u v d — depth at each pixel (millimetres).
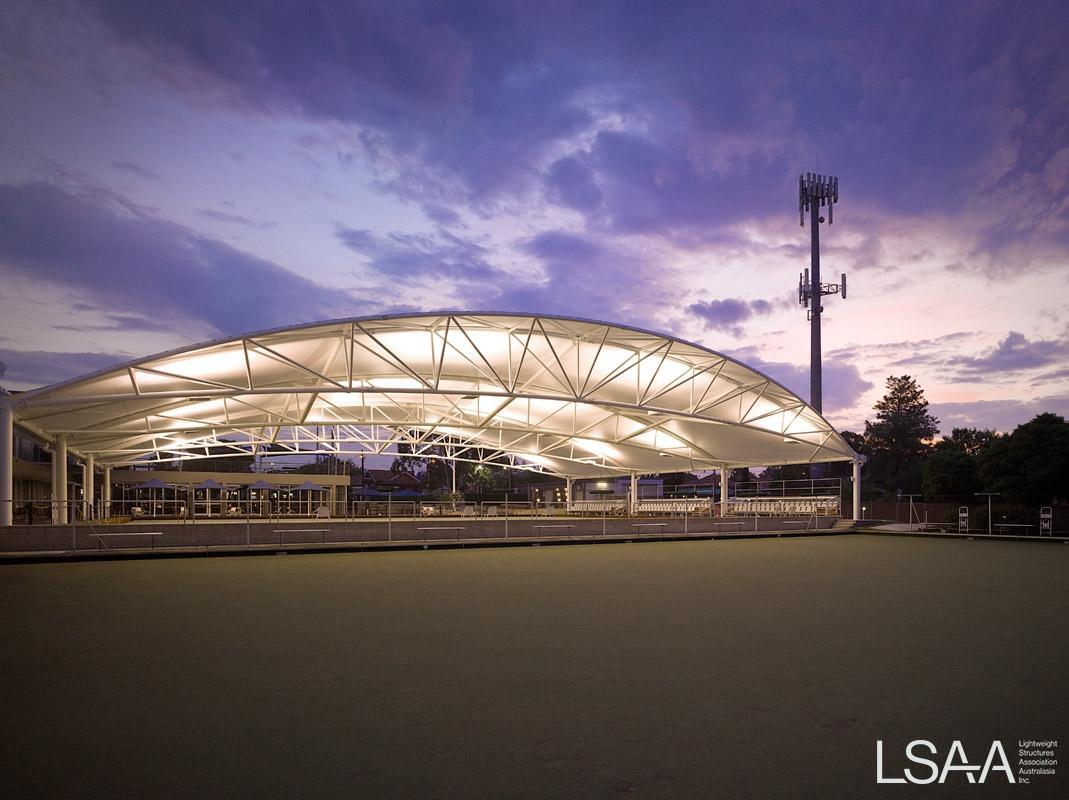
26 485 41438
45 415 29234
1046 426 48531
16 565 23625
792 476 85500
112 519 42812
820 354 76062
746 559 25938
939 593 16281
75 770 5633
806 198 78938
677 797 5172
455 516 46969
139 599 15195
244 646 10203
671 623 12125
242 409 41250
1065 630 11570
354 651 9859
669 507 59531
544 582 18359
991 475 51312
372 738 6355
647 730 6590
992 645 10352
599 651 9867
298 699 7547
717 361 36594
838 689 7973
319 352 31734
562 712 7113
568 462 62156
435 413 47219
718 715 7027
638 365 35719
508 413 45312
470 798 5125
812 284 77188
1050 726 6754
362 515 44500
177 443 51656
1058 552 30125
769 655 9641
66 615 13047
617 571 21344
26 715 7027
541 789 5289
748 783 5426
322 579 19109
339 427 53875
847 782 5461
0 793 5203
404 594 15969
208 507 51094
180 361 28359
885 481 85812
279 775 5527
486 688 7973
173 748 6113
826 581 18688
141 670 8805
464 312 30078
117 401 27328
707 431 46000
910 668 8938
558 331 32781
